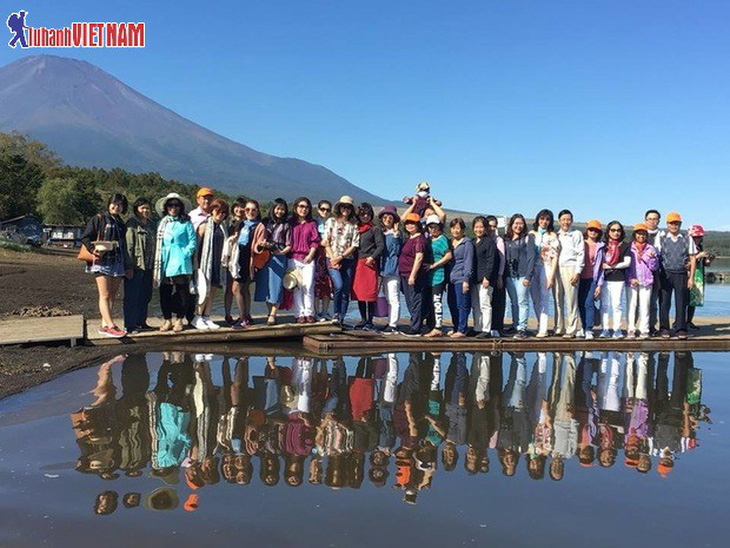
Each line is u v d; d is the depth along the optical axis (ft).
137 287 28.68
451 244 30.94
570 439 15.44
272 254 29.66
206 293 28.45
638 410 18.40
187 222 27.84
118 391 19.45
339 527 10.19
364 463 13.39
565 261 30.17
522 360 26.53
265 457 13.65
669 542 9.87
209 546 9.46
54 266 126.82
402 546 9.56
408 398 19.34
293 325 29.50
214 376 21.93
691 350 30.07
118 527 10.05
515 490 11.99
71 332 27.78
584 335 30.86
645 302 30.96
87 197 235.61
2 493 11.43
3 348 25.79
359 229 31.01
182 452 13.85
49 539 9.62
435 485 12.20
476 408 18.29
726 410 18.56
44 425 15.74
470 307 30.30
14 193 211.61
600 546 9.70
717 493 11.98
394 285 30.94
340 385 20.98
